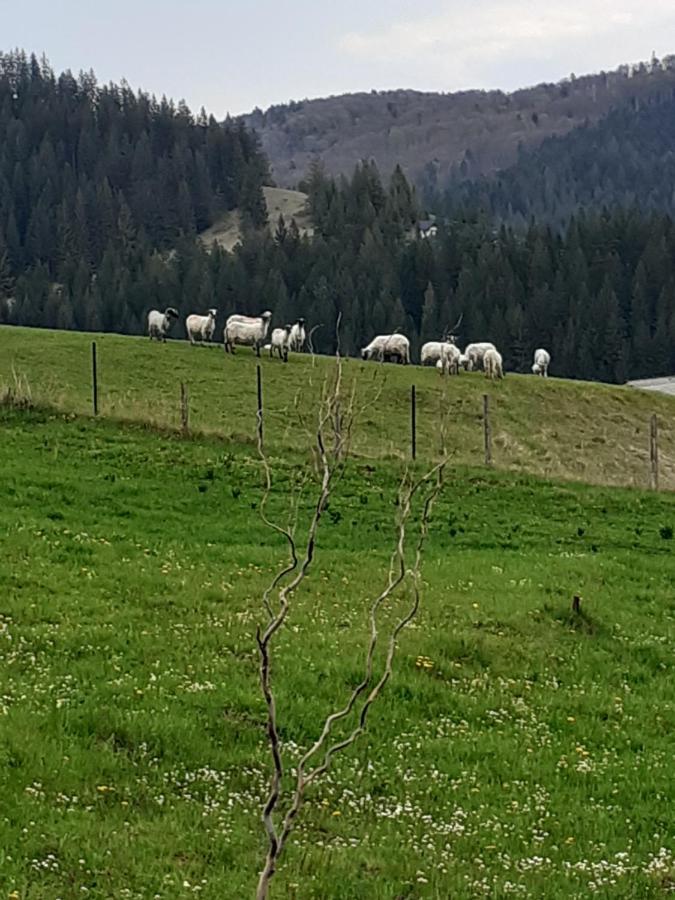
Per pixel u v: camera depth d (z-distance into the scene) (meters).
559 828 13.32
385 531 29.11
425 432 46.22
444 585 23.67
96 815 11.97
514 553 28.00
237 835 11.92
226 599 20.97
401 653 18.70
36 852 10.91
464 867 11.87
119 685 15.73
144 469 32.19
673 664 20.69
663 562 28.16
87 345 54.62
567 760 15.58
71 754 13.29
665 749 16.55
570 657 20.28
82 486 29.50
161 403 44.59
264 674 7.99
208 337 59.91
